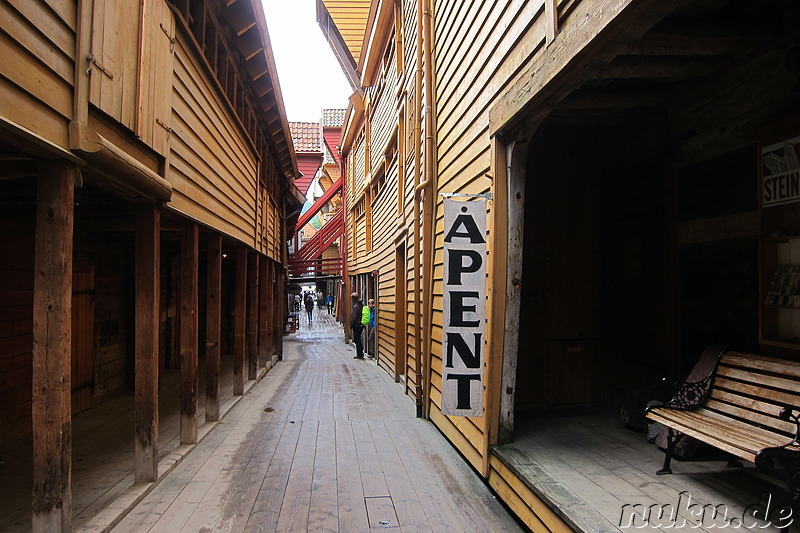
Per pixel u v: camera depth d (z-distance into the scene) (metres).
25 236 5.14
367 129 14.27
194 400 5.14
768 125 2.89
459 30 5.21
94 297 6.80
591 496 2.66
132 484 3.95
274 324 13.57
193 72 4.97
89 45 2.88
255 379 9.35
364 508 3.60
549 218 4.82
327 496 3.82
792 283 2.73
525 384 4.70
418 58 6.96
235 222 7.20
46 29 2.49
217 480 4.17
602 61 2.50
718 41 2.71
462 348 3.71
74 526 3.15
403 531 3.24
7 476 4.07
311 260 24.17
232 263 13.29
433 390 6.14
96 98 2.95
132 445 5.02
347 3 14.16
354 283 18.41
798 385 2.56
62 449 2.71
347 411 6.93
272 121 10.16
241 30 6.59
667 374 3.77
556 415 4.49
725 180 3.30
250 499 3.76
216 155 5.95
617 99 3.74
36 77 2.41
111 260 7.45
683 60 3.02
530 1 3.12
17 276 5.02
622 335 4.48
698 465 3.17
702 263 3.51
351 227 18.64
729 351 3.13
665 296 3.83
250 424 6.15
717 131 3.35
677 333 3.71
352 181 18.25
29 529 3.17
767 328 2.90
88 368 6.62
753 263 3.09
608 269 4.74
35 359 2.70
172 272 10.58
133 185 3.44
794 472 2.22
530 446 3.62
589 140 4.87
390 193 10.27
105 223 5.62
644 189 4.17
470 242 3.77
